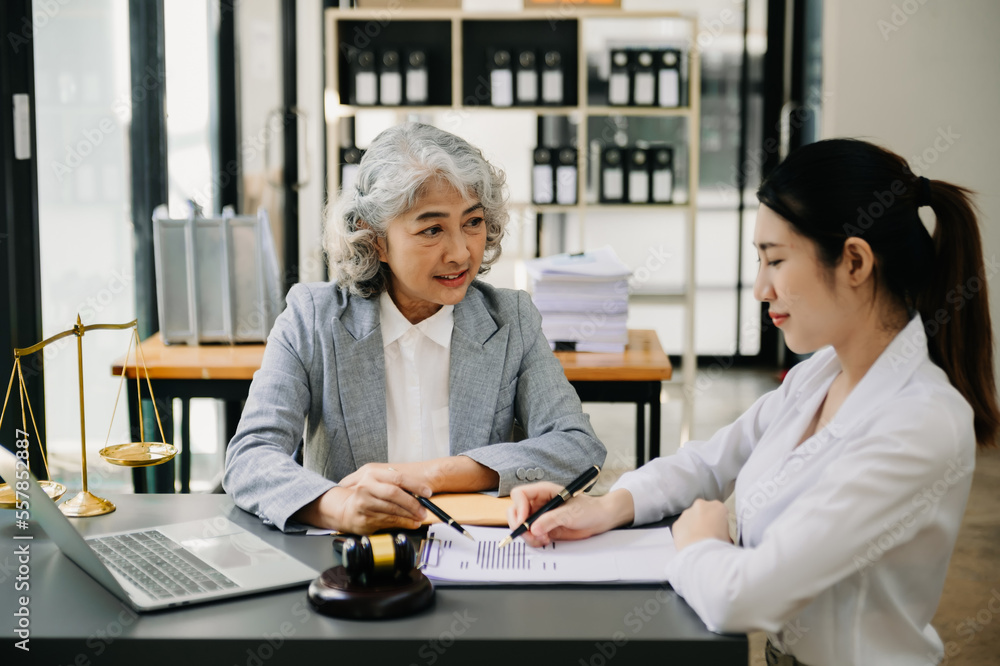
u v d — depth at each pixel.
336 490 1.36
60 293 2.51
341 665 0.99
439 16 4.19
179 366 2.48
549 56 4.32
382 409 1.65
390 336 1.68
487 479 1.51
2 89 2.17
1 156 2.18
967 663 2.39
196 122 3.47
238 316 2.73
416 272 1.56
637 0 5.88
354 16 4.18
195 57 3.44
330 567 1.17
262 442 1.52
